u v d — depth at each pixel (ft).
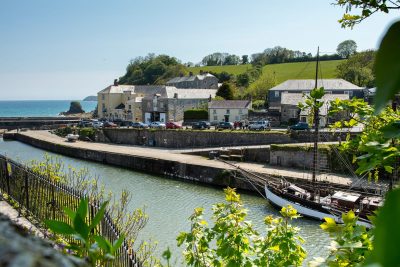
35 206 31.32
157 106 240.94
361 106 11.82
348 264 9.36
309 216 76.54
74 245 4.78
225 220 18.79
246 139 154.10
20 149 194.80
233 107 209.26
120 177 122.31
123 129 193.16
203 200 91.30
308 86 217.56
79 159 162.81
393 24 1.96
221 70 446.19
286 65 385.91
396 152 8.60
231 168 109.70
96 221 4.00
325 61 379.55
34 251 2.26
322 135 125.08
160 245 55.98
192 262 18.84
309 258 54.39
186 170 119.96
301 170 113.39
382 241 1.67
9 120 310.24
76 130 219.61
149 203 86.22
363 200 74.79
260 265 17.67
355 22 10.55
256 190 102.37
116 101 289.74
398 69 1.92
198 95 249.75
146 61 495.82
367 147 9.07
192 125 191.62
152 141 180.75
